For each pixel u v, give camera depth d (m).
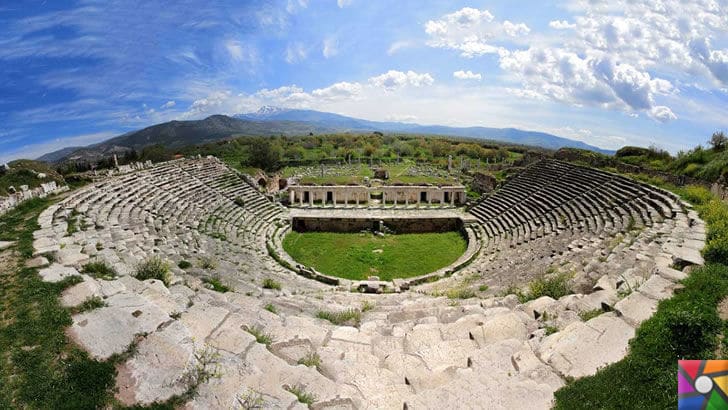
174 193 37.78
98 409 6.61
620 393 7.08
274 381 7.70
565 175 43.91
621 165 41.69
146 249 19.78
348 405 7.25
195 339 8.73
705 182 30.69
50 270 12.37
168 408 6.68
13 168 31.77
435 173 76.00
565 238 28.09
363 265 32.41
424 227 45.09
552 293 14.43
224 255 26.56
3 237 17.22
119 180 34.75
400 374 8.80
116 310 9.53
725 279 10.84
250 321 10.27
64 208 23.53
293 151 100.25
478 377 7.98
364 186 53.44
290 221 43.94
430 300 17.16
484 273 25.81
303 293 20.56
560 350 8.77
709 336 7.84
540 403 7.18
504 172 59.75
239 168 69.69
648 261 14.30
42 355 7.84
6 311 9.66
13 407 6.64
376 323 12.04
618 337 9.03
